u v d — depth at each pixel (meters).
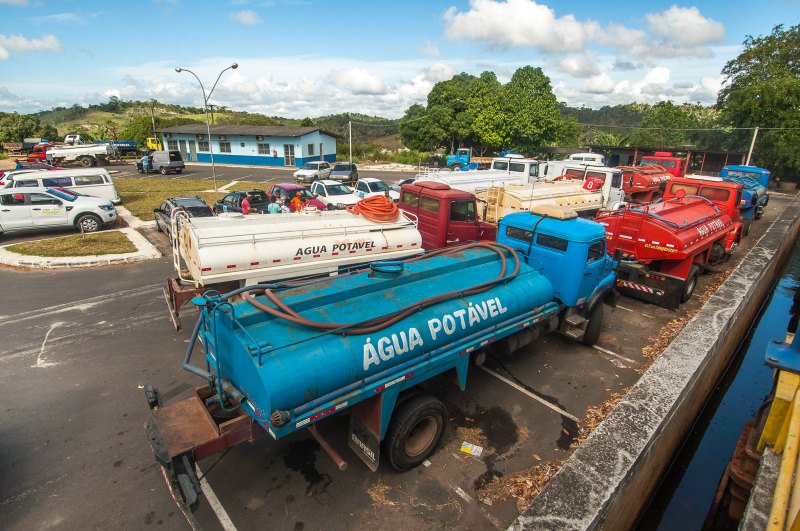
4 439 5.84
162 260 13.73
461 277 6.50
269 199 17.88
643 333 9.38
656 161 29.52
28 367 7.58
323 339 4.68
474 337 6.05
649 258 10.50
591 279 7.88
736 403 8.84
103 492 5.04
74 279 11.95
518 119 43.81
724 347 8.73
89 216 16.77
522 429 6.29
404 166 50.50
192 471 4.23
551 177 20.70
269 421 4.11
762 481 4.09
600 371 7.87
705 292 11.91
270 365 4.22
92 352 8.12
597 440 5.00
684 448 7.47
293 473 5.38
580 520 3.95
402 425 5.10
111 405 6.59
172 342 8.55
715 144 45.09
